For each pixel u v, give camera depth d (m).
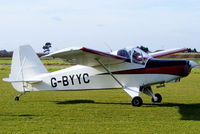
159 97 15.48
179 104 14.87
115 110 12.98
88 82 15.34
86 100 16.41
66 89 15.70
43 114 11.93
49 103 15.17
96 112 12.43
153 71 14.46
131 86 14.71
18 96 16.33
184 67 14.05
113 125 9.90
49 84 15.93
